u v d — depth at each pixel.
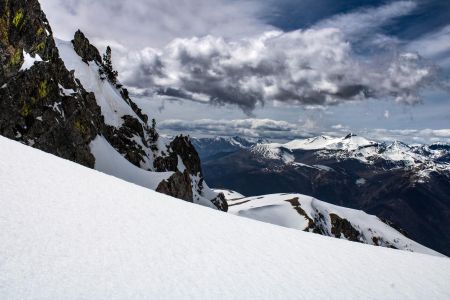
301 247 26.00
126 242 19.59
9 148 29.52
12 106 62.28
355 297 19.09
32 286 13.49
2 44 63.41
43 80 71.81
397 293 20.56
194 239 22.80
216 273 18.56
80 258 16.55
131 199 27.77
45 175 26.25
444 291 22.02
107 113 117.19
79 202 23.44
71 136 75.69
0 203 19.41
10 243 15.98
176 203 30.89
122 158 97.69
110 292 14.41
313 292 18.72
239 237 25.38
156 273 17.00
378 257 26.92
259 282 18.59
